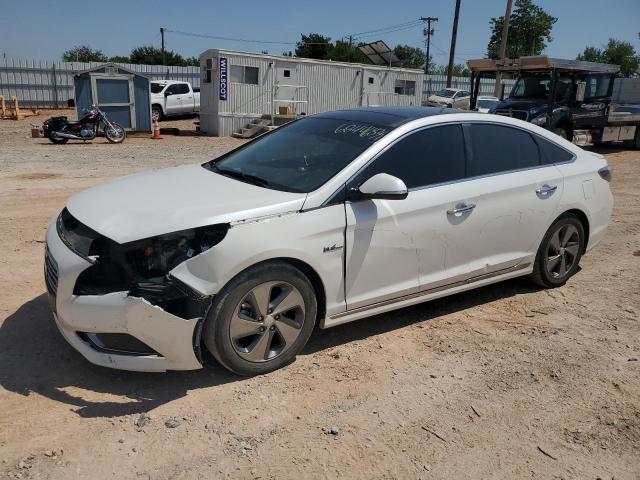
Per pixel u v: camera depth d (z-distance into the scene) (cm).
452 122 441
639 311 485
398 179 363
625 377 377
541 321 460
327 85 2330
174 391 337
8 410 310
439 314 468
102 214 339
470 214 432
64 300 321
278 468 279
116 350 323
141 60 6612
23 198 822
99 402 322
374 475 278
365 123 434
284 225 345
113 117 2008
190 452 287
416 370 377
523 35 4516
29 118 2566
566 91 1502
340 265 371
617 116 1672
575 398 351
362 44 2697
